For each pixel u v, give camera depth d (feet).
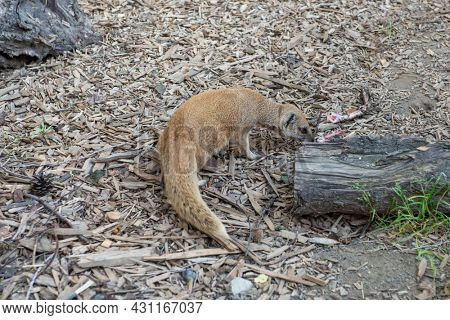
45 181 5.49
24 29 6.55
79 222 5.24
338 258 5.12
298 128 6.04
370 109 6.32
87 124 6.08
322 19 7.35
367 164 5.29
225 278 4.95
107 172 5.66
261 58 6.86
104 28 7.16
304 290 4.92
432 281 4.97
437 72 6.73
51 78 6.56
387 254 5.14
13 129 6.00
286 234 5.28
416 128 6.14
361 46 7.04
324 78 6.69
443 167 5.22
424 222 5.26
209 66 6.74
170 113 6.24
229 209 5.46
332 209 5.29
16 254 5.01
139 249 5.08
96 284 4.86
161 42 6.99
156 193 5.52
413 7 7.59
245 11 7.42
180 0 7.55
